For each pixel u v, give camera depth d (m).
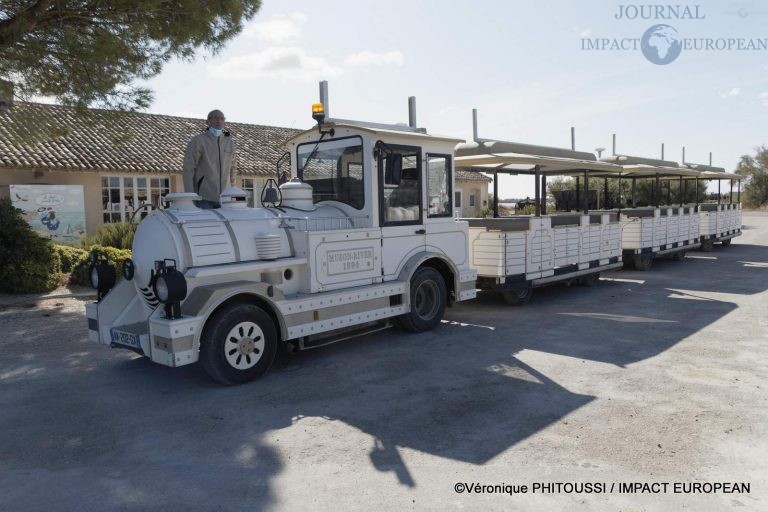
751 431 4.08
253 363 5.40
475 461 3.69
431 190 7.37
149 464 3.72
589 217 10.60
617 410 4.52
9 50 7.89
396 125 7.43
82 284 10.51
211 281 5.32
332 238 6.18
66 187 13.99
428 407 4.66
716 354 6.07
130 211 15.64
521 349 6.41
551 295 10.15
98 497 3.30
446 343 6.73
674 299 9.55
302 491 3.34
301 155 7.29
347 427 4.28
